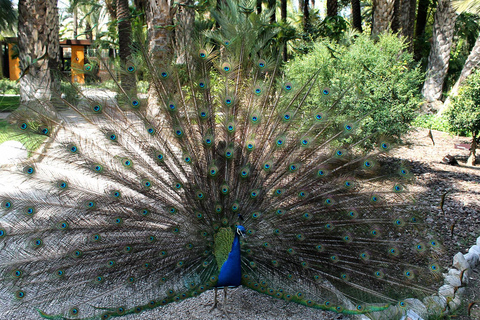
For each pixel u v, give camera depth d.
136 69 4.45
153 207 4.32
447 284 5.04
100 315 3.93
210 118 4.70
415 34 28.75
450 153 12.59
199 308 4.71
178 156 4.52
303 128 4.81
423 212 5.07
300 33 18.44
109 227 4.13
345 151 4.73
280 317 4.60
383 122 8.80
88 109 4.29
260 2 19.64
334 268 4.45
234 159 4.66
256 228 4.55
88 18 40.22
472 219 7.05
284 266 4.47
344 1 30.36
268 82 4.94
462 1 15.21
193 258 4.36
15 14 34.06
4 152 5.74
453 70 27.70
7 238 3.91
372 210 4.57
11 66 33.69
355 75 8.98
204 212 4.47
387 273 4.41
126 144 4.35
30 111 4.18
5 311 4.31
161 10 9.53
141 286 4.15
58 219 4.01
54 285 3.97
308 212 4.55
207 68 4.75
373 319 4.11
